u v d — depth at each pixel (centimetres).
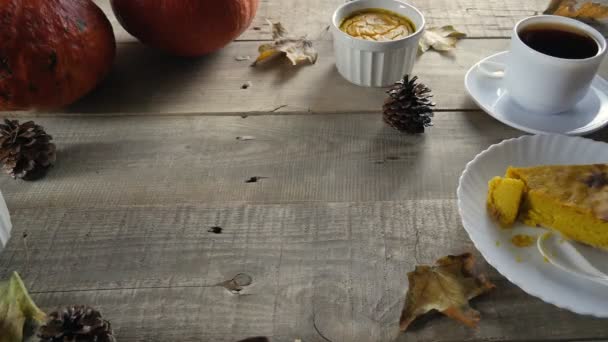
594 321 55
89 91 73
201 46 75
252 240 61
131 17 73
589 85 67
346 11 75
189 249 60
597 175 59
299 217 62
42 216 63
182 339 55
